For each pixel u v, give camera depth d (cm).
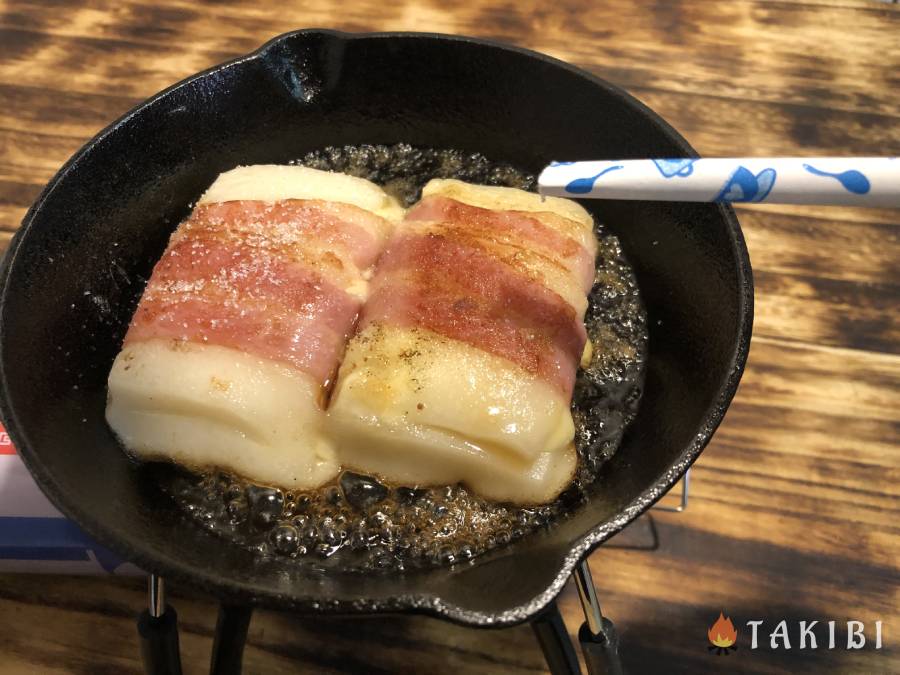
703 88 22
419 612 10
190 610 16
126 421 14
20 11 23
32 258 14
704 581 16
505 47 16
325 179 16
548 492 14
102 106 22
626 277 17
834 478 17
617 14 23
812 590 16
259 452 13
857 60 23
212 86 16
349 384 13
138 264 16
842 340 18
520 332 13
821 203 10
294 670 15
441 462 13
